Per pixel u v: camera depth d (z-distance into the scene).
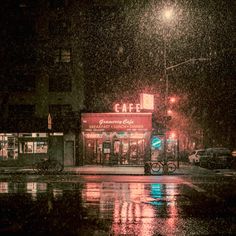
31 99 49.31
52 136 47.97
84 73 51.78
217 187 24.92
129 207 17.17
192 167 45.47
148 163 35.22
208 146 60.06
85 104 51.59
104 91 53.69
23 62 49.59
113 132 48.84
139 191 22.61
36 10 50.25
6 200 18.91
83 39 52.38
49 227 12.99
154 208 16.94
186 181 29.02
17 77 49.53
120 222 13.96
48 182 27.61
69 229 12.73
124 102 54.12
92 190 22.92
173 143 53.47
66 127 47.84
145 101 46.06
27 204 17.70
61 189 23.33
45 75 49.59
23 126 47.47
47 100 49.38
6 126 47.41
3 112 48.34
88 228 12.93
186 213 15.78
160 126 50.22
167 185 26.00
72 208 16.75
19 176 33.34
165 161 35.81
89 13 55.94
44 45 49.88
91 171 38.00
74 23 50.25
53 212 15.73
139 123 47.81
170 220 14.35
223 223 13.81
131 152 48.81
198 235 12.00
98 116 47.97
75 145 48.03
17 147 47.50
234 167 44.31
